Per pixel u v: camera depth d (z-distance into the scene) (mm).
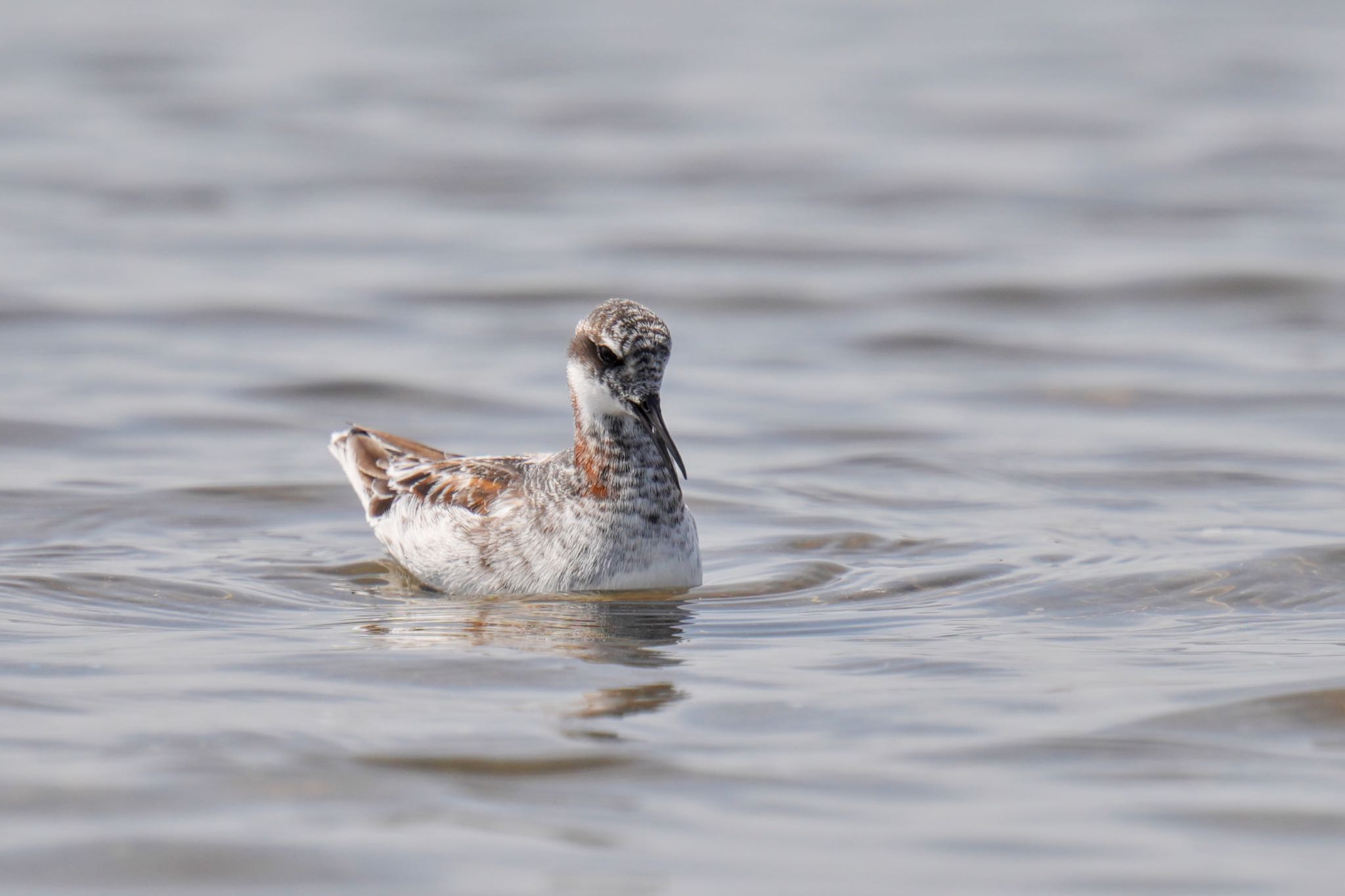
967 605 12516
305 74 42125
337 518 15539
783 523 15234
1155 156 33938
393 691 10148
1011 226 29047
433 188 31688
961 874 7664
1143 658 10922
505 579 13156
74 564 13438
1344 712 9648
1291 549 13711
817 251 27422
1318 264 25766
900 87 40938
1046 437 18438
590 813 8305
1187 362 21594
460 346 22266
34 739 9148
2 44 45031
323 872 7656
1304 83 40844
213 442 17922
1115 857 7844
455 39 47531
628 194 31266
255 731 9312
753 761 8961
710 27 50031
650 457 13000
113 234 27875
